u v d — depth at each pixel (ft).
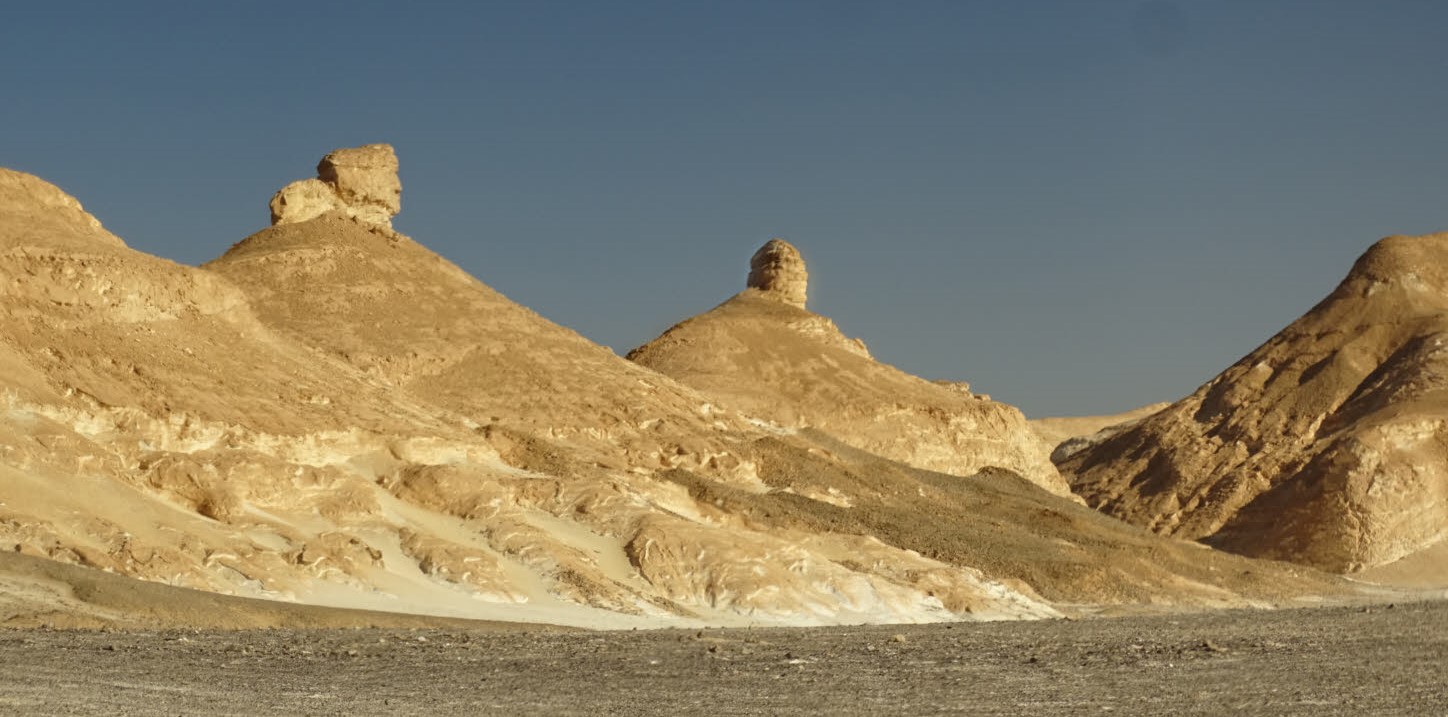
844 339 460.14
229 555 199.41
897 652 147.43
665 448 303.89
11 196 246.88
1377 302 546.26
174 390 229.66
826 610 231.09
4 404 205.98
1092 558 305.32
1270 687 121.70
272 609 180.14
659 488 276.00
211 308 254.27
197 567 193.26
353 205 364.58
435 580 216.13
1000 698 117.91
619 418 307.37
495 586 215.72
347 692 118.42
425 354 311.27
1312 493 453.99
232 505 214.07
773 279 474.08
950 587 251.19
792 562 238.68
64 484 199.41
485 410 301.43
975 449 420.36
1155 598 294.25
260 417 236.63
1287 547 445.37
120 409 218.79
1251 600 307.78
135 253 249.14
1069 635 168.55
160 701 110.73
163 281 246.06
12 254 229.66
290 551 208.44
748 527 278.05
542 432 293.84
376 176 366.63
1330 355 533.55
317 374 262.67
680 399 330.75
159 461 215.31
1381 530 435.53
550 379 315.58
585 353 332.60
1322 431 501.97
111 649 136.26
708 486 285.43
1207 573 327.06
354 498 228.84
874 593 238.68
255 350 256.73
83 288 233.14
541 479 254.27
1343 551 433.07
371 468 245.04
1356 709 110.93
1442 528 439.22
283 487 223.92
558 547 230.89
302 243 342.44
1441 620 183.73
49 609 162.09
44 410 210.18
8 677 118.32
